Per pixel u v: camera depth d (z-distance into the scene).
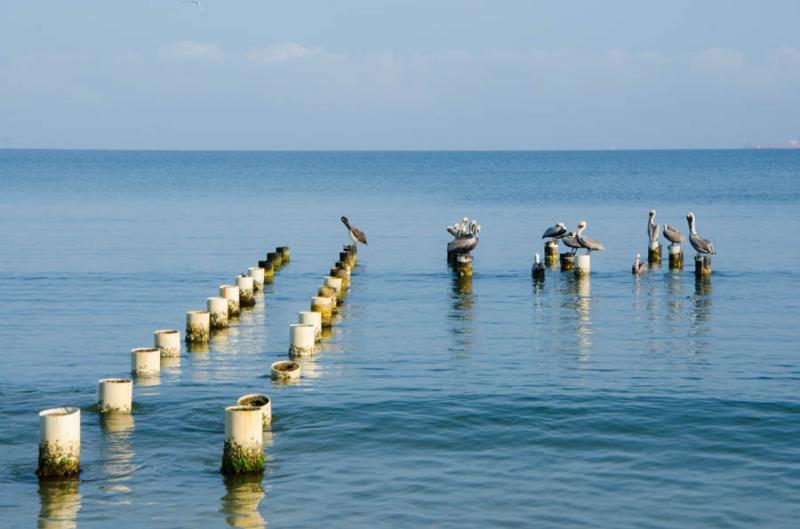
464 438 23.06
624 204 107.81
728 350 32.41
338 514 18.91
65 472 20.44
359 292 45.88
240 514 18.88
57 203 107.75
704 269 48.62
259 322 38.03
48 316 39.03
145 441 22.77
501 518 18.75
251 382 27.95
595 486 20.25
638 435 23.20
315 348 32.88
